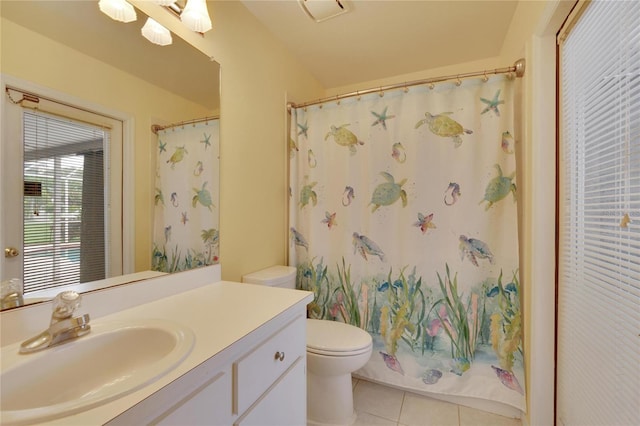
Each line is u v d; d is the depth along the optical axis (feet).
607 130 2.89
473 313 5.08
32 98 2.52
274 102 6.14
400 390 5.68
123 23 3.30
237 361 2.39
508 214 4.89
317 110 6.32
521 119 4.95
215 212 4.59
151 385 1.71
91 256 2.97
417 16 5.43
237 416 2.39
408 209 5.53
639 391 2.36
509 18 5.49
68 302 2.39
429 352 5.33
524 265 4.73
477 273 5.07
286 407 3.10
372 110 5.79
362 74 7.86
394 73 7.78
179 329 2.54
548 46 4.01
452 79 5.26
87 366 2.34
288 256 6.56
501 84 4.93
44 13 2.62
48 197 2.63
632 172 2.47
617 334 2.69
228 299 3.54
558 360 4.03
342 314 6.08
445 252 5.27
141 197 3.49
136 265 3.40
